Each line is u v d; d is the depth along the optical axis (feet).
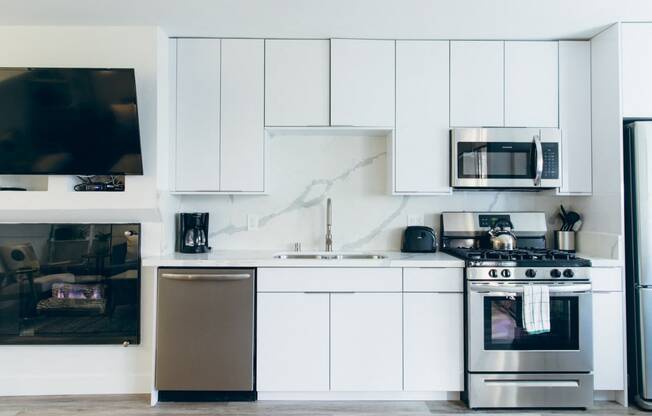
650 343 8.21
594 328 8.43
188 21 8.55
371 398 8.61
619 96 8.54
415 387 8.38
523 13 8.20
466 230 10.08
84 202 8.67
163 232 9.14
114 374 9.03
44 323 9.00
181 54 9.29
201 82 9.31
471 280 8.20
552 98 9.38
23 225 9.05
